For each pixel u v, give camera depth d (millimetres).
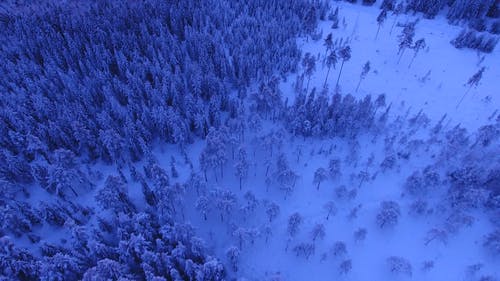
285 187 53344
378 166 59875
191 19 100562
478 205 51219
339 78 83500
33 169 51781
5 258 39438
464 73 87062
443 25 110938
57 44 84938
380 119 66125
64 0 119000
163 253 39969
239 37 91875
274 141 58219
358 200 54875
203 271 39594
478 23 106312
